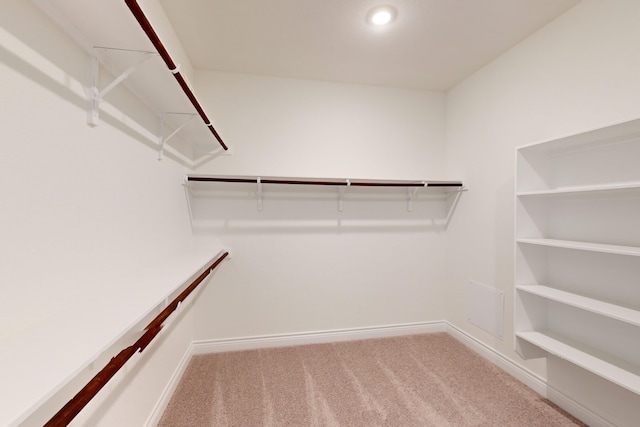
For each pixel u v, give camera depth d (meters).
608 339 1.46
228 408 1.69
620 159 1.40
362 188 2.62
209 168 2.36
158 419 1.57
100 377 0.65
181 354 2.03
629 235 1.37
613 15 1.44
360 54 2.12
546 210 1.74
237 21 1.74
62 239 0.85
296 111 2.49
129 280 1.18
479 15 1.70
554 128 1.73
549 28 1.76
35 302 0.75
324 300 2.58
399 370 2.10
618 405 1.43
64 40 0.86
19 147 0.70
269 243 2.46
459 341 2.58
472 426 1.55
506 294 2.09
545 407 1.70
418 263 2.76
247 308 2.44
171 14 1.66
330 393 1.83
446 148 2.77
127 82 1.22
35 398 0.46
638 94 1.35
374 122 2.64
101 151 1.06
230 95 2.38
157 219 1.59
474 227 2.40
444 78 2.51
